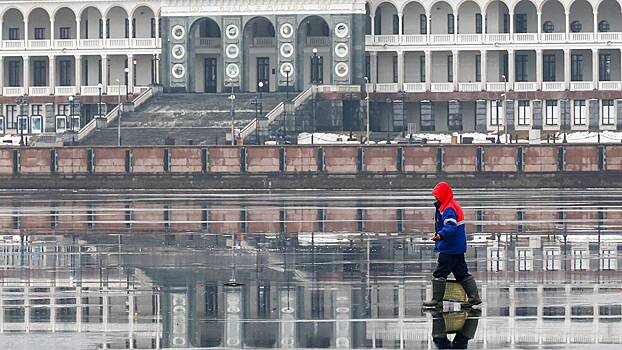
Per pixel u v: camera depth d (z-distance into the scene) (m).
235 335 98.81
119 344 95.50
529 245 162.38
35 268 140.62
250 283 127.06
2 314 108.50
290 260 148.00
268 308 111.19
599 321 102.38
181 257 152.00
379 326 101.88
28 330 101.12
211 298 116.94
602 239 170.62
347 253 155.50
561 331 98.44
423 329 100.19
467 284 110.44
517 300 112.94
